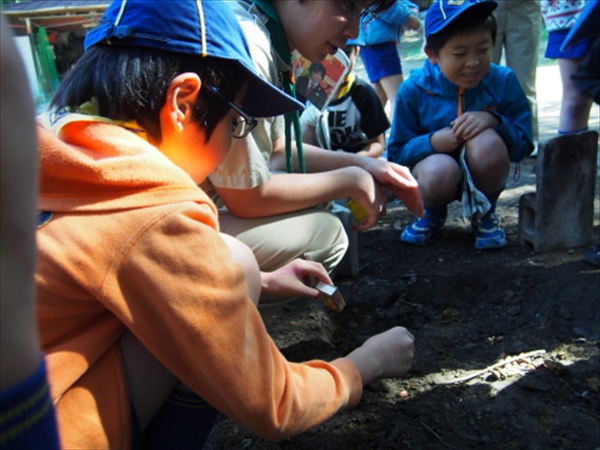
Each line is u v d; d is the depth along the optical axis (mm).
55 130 1045
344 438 1684
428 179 2781
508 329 2217
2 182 496
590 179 2684
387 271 2688
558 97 7051
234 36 1194
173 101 1097
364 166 2029
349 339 2246
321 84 2432
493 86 2834
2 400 496
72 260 949
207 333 983
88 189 978
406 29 4816
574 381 1895
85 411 982
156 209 972
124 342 1072
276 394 1097
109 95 1092
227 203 1729
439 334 2232
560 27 3307
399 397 1872
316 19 1701
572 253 2678
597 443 1648
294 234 1763
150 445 1153
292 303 2369
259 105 1322
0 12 504
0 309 508
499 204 3398
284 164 2062
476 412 1784
